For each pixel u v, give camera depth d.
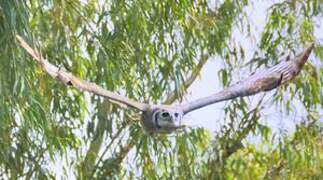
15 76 10.84
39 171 12.65
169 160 13.83
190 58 13.90
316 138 14.75
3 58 10.80
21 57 10.89
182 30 13.85
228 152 14.59
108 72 13.14
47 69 7.74
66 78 7.77
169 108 8.20
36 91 11.75
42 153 12.45
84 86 7.85
